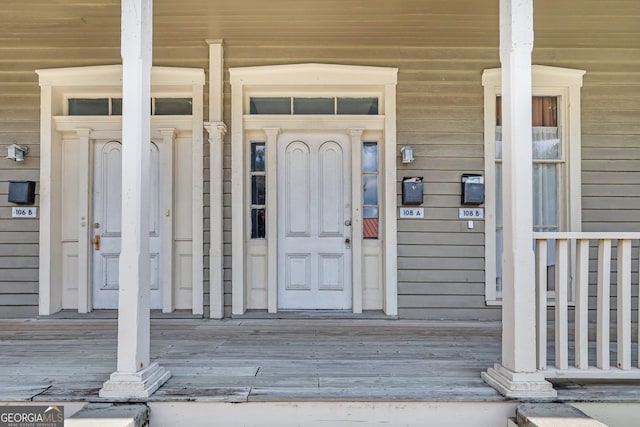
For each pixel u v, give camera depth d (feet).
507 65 8.54
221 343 12.03
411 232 15.07
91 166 15.58
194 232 14.97
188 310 15.26
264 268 15.57
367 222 15.66
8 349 11.43
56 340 12.34
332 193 15.64
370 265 15.60
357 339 12.51
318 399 8.11
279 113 15.69
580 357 8.77
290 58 15.20
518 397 8.08
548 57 15.24
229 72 15.14
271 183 15.31
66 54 15.25
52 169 15.17
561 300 8.74
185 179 15.44
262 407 8.12
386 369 9.83
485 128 15.07
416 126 15.12
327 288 15.60
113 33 14.39
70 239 15.66
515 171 8.34
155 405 8.04
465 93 15.14
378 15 13.29
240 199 15.07
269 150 15.33
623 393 8.35
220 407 8.10
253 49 15.17
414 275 15.02
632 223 15.11
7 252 15.10
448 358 10.71
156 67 14.97
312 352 11.18
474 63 15.15
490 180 15.01
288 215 15.65
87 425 7.06
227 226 15.14
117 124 15.49
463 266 15.01
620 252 8.84
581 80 15.23
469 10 13.02
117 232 15.69
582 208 15.15
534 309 8.26
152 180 15.55
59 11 13.01
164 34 14.39
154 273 15.55
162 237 15.35
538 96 15.61
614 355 10.94
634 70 15.24
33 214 15.14
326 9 12.95
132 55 8.41
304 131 15.60
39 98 15.20
